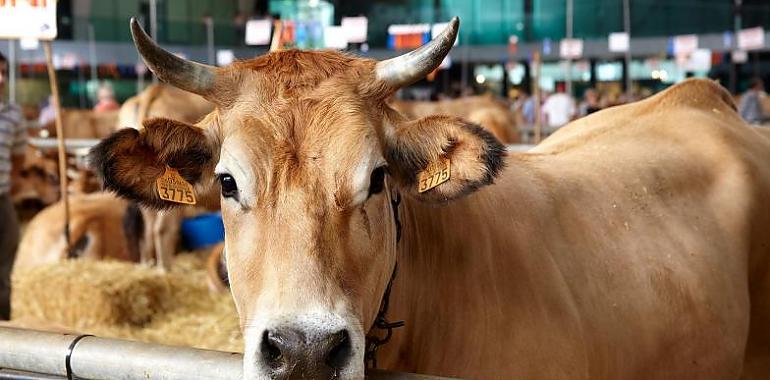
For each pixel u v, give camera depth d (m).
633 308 2.94
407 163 2.35
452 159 2.32
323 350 1.83
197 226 8.36
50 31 4.08
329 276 1.96
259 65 2.31
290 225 1.99
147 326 5.84
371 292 2.13
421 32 10.59
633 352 2.92
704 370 3.14
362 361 1.93
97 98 19.41
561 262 2.87
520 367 2.62
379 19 22.31
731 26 22.16
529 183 3.06
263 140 2.10
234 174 2.10
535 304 2.69
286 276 1.93
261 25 8.25
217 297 6.37
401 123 2.37
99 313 5.86
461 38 23.62
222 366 1.84
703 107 3.81
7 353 1.99
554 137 3.91
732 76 21.78
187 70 2.25
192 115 9.04
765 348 3.59
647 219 3.17
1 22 4.05
